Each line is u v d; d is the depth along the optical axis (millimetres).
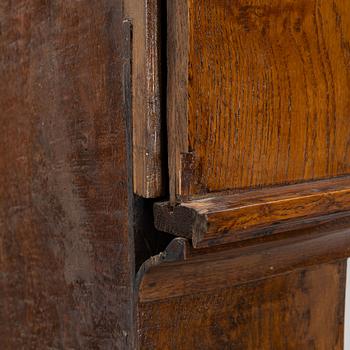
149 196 888
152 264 882
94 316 979
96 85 937
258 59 930
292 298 1085
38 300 1066
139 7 874
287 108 960
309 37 973
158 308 938
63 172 997
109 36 912
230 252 926
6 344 1138
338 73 1005
